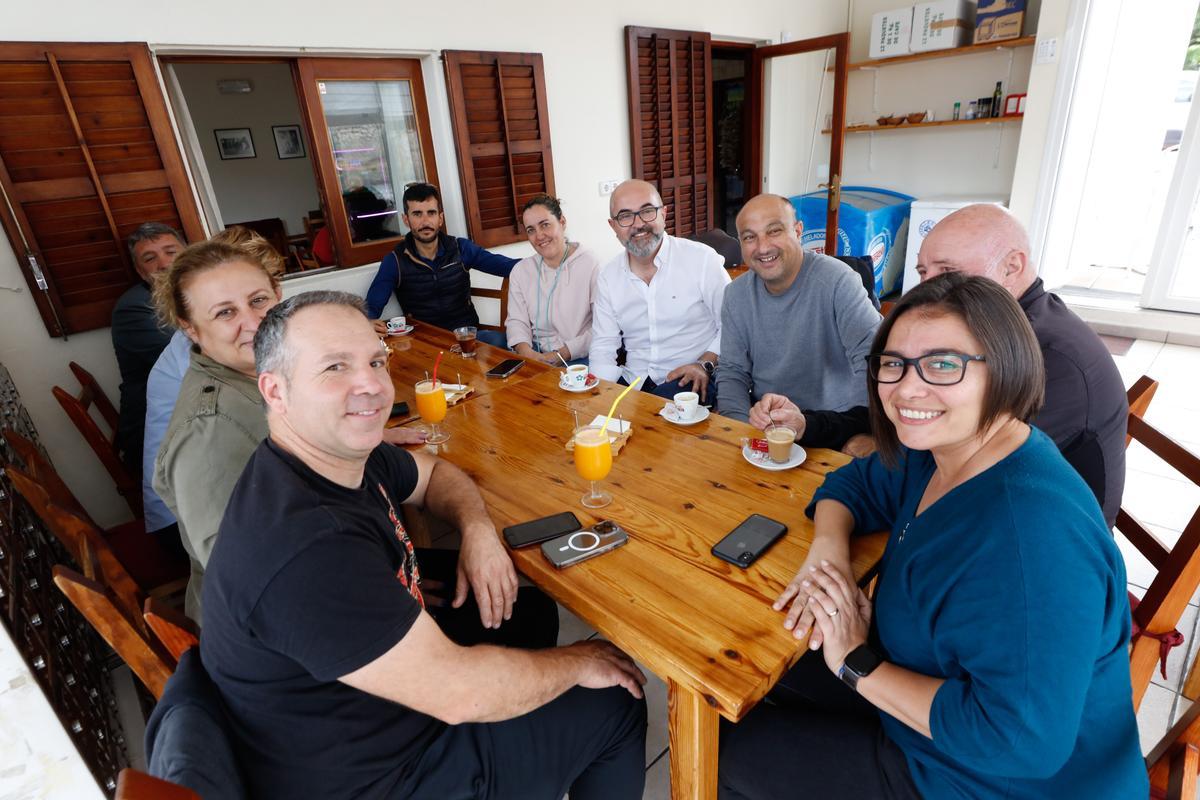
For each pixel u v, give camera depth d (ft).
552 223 9.10
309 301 2.86
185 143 9.06
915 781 2.82
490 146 11.27
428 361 7.38
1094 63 13.12
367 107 10.37
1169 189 12.21
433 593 4.50
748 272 6.55
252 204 18.65
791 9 15.92
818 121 17.97
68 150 7.63
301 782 2.76
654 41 13.03
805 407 6.45
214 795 2.14
